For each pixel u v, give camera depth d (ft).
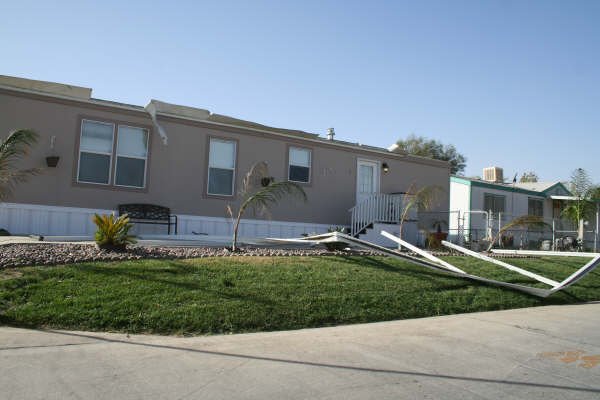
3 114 38.40
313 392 12.76
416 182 62.13
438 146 147.84
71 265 23.32
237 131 48.78
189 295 21.33
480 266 37.04
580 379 15.08
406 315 24.41
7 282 20.27
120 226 27.81
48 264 23.30
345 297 24.38
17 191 38.73
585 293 34.63
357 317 22.80
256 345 17.17
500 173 95.35
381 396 12.71
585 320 25.43
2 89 38.32
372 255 33.86
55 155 40.11
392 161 59.93
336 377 14.06
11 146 25.95
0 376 12.75
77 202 41.01
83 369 13.65
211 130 47.32
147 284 21.91
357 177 56.90
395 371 14.92
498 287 31.12
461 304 27.35
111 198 42.42
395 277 29.09
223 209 47.65
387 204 55.77
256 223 49.49
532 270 38.70
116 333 17.71
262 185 49.44
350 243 31.89
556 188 89.86
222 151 48.06
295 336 18.92
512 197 80.94
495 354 17.62
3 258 23.35
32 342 15.85
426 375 14.70
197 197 46.29
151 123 44.24
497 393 13.44
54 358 14.44
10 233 38.27
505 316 25.67
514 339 20.20
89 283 21.35
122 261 25.00
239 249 32.71
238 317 20.07
